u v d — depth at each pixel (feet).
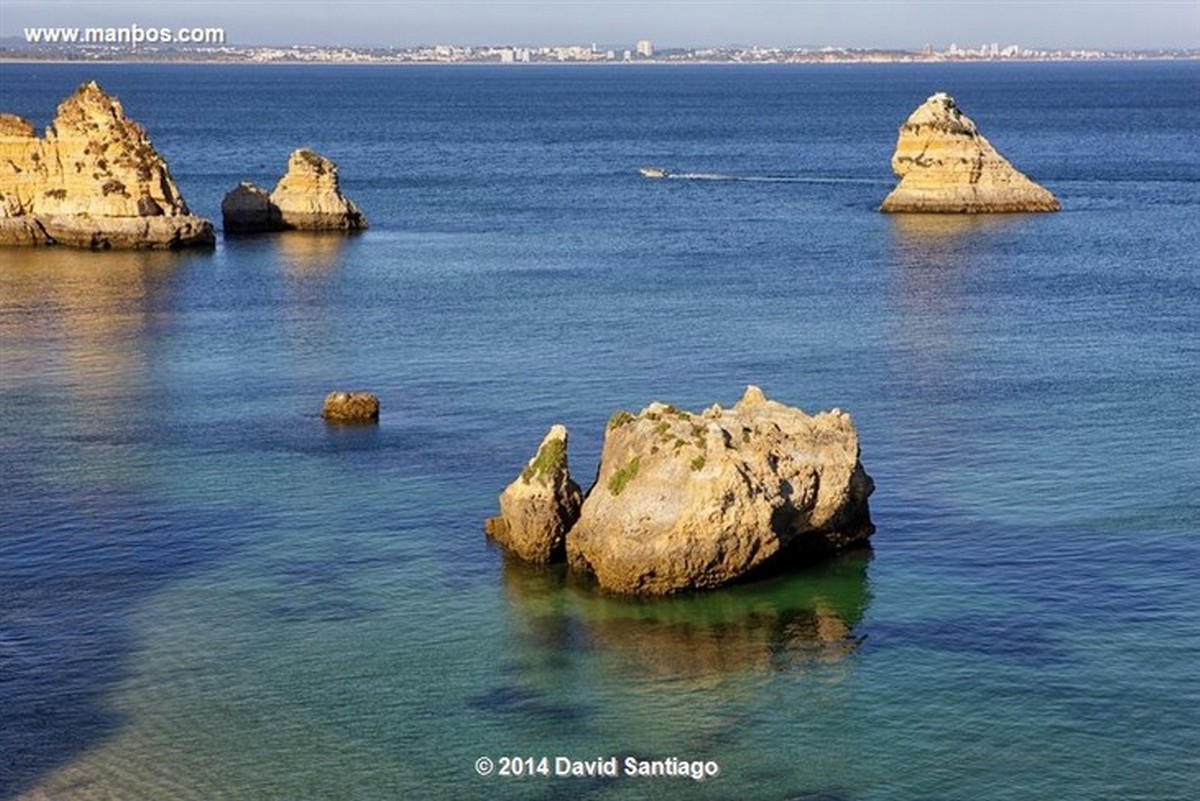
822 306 365.40
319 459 232.73
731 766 142.41
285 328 339.36
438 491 216.95
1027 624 171.01
